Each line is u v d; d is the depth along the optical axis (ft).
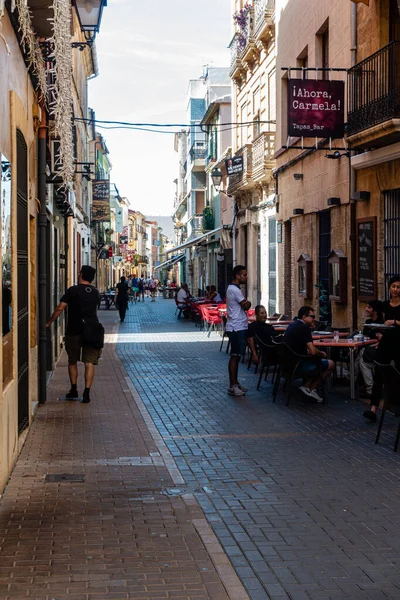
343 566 16.80
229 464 25.99
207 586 15.62
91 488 22.77
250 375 48.91
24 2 22.71
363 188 47.60
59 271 58.34
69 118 37.91
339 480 23.89
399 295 38.96
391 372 28.35
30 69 29.32
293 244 66.95
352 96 46.52
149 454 27.09
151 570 16.40
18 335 26.61
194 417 34.55
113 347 69.15
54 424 32.22
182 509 20.80
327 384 39.42
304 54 64.18
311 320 37.63
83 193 114.83
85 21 37.06
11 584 15.53
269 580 16.01
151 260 501.56
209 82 164.76
